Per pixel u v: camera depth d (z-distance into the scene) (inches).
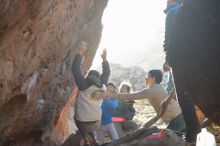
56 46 208.7
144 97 194.2
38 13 147.4
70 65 275.7
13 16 135.6
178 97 103.8
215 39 86.4
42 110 245.8
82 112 243.9
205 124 148.9
